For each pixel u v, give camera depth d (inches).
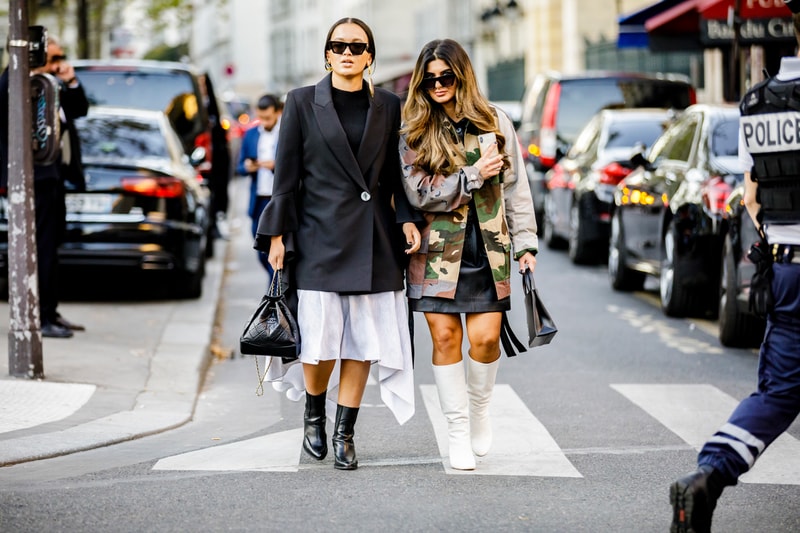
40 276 528.1
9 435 357.4
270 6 4756.4
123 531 269.7
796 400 257.1
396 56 3280.0
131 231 631.8
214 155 973.8
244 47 4859.7
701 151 635.5
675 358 528.4
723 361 521.7
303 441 347.6
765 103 260.5
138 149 666.8
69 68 517.0
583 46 1840.6
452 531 272.1
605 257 912.9
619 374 490.3
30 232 437.1
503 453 351.6
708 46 879.1
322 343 321.4
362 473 325.4
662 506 295.0
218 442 368.5
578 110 1064.8
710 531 256.7
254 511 286.7
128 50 1636.3
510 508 291.6
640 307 685.3
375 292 323.0
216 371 502.9
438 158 313.6
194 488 307.9
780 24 781.9
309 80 4185.5
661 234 652.1
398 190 323.9
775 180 259.9
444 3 2778.1
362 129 322.7
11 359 438.0
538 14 2043.6
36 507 288.0
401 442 366.6
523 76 2155.5
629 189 717.3
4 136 500.4
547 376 485.4
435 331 324.2
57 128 452.4
